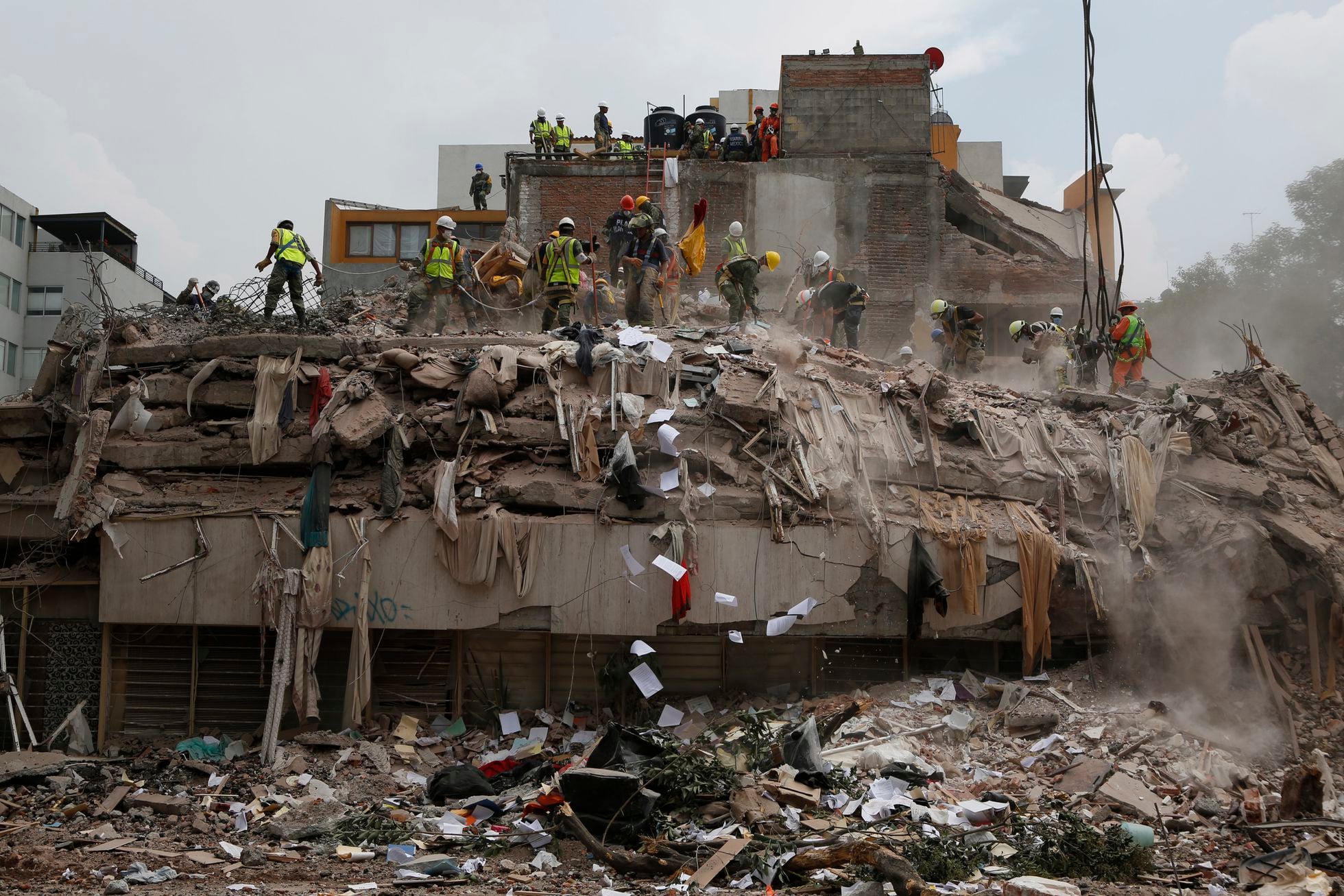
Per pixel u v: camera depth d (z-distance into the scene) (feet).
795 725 44.09
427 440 49.34
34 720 48.37
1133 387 62.80
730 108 137.28
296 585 46.29
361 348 51.52
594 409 49.26
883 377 55.06
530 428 49.26
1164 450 52.75
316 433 48.47
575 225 91.91
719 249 90.38
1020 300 90.43
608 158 94.99
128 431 50.70
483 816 38.73
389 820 38.04
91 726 48.19
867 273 89.86
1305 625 49.08
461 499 47.88
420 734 46.96
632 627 46.96
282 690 45.32
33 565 49.39
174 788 42.06
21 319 136.67
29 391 56.03
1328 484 56.13
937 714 46.06
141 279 149.79
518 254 72.49
